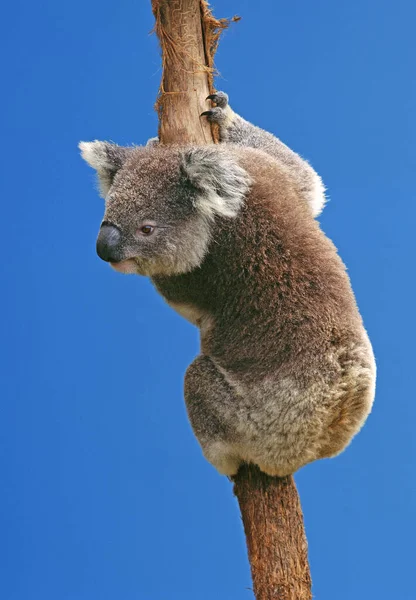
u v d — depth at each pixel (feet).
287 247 20.57
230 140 23.31
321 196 24.13
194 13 21.67
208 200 20.27
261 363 20.30
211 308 21.53
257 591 20.15
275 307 20.40
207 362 21.04
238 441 20.24
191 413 21.06
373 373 20.45
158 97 21.98
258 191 20.95
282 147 24.08
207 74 22.03
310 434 19.72
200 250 20.76
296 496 20.49
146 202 20.65
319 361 19.86
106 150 22.41
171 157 21.07
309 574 20.35
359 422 20.36
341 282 20.80
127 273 21.18
